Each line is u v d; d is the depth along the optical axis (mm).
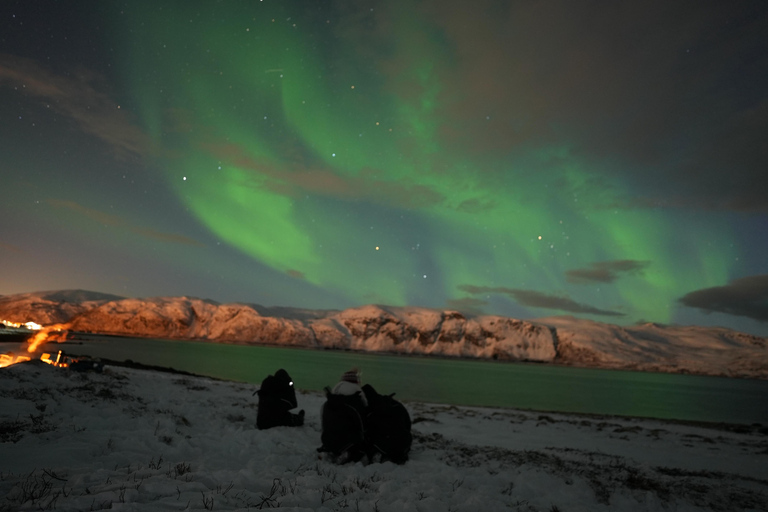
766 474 11336
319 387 49719
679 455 13586
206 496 3943
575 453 11500
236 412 11297
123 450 5617
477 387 72188
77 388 9773
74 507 3408
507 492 5922
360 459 7199
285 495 4336
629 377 182750
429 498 4734
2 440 5398
